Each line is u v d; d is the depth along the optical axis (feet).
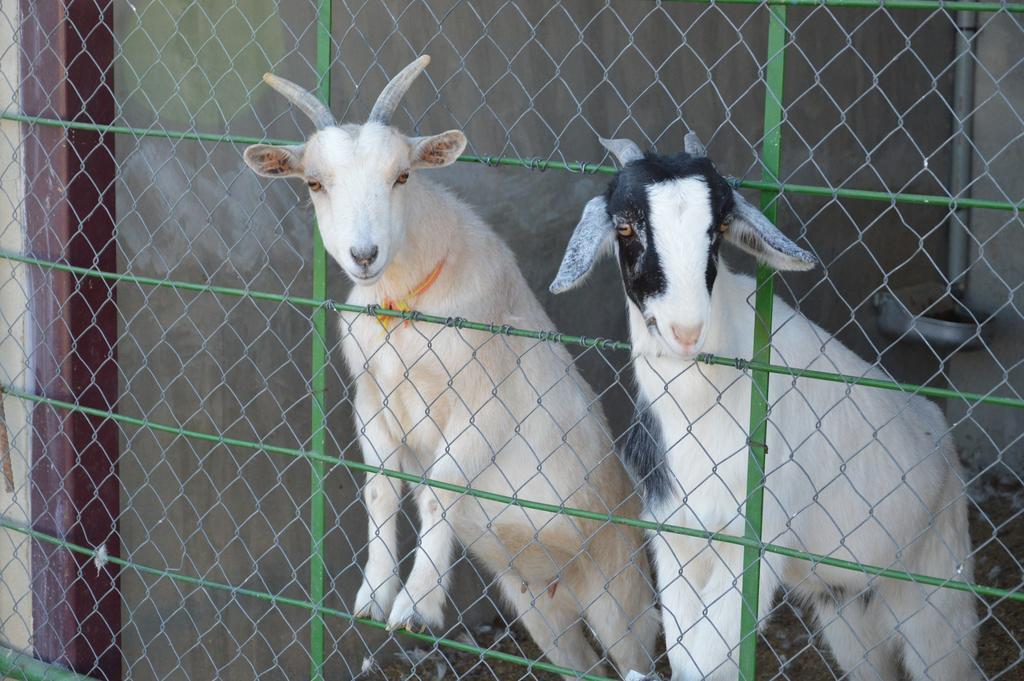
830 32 23.97
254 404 15.20
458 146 10.15
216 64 14.48
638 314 9.68
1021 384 24.56
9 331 12.46
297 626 16.05
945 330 23.34
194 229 14.38
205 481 14.71
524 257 18.42
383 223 9.90
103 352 12.30
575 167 8.84
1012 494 22.99
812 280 23.16
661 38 20.61
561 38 18.80
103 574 12.48
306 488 16.03
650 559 15.26
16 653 12.69
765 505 10.10
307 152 10.14
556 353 13.17
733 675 10.10
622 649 14.08
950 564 12.51
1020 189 24.75
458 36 17.15
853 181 24.82
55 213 11.88
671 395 9.36
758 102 23.06
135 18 13.55
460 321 9.30
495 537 13.24
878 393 11.69
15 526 12.28
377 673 16.94
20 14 11.85
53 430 12.21
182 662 14.60
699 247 8.02
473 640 18.20
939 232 26.43
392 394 12.17
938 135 26.27
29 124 11.95
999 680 15.52
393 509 12.41
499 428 12.26
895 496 11.64
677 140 21.18
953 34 26.17
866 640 12.87
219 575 14.93
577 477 13.07
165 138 14.02
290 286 15.25
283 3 15.10
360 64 15.76
